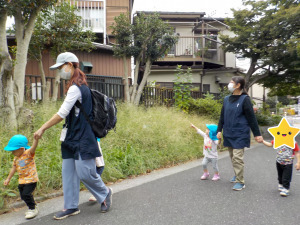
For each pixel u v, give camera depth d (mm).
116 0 14742
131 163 5555
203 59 16734
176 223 3047
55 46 8664
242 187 4305
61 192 4207
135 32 10180
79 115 3074
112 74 12758
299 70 14117
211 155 4852
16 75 5730
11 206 3615
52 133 5668
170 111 9062
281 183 4188
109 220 3156
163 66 15938
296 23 12062
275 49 12797
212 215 3252
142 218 3199
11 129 5266
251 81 15133
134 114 7703
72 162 3242
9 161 4363
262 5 13125
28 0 5387
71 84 3104
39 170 4363
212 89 17812
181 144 7133
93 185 3223
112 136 6297
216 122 10188
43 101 7152
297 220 3082
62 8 8352
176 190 4297
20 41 5777
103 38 13945
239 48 14328
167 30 10242
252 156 7312
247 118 4324
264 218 3145
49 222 3156
